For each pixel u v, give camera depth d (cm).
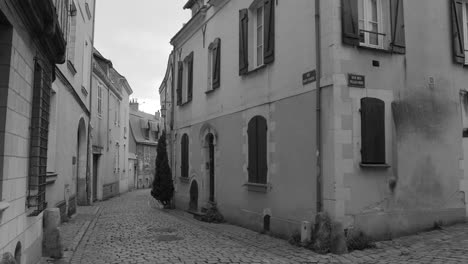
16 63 488
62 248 785
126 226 1245
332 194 818
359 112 847
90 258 802
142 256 812
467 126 998
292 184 950
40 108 592
